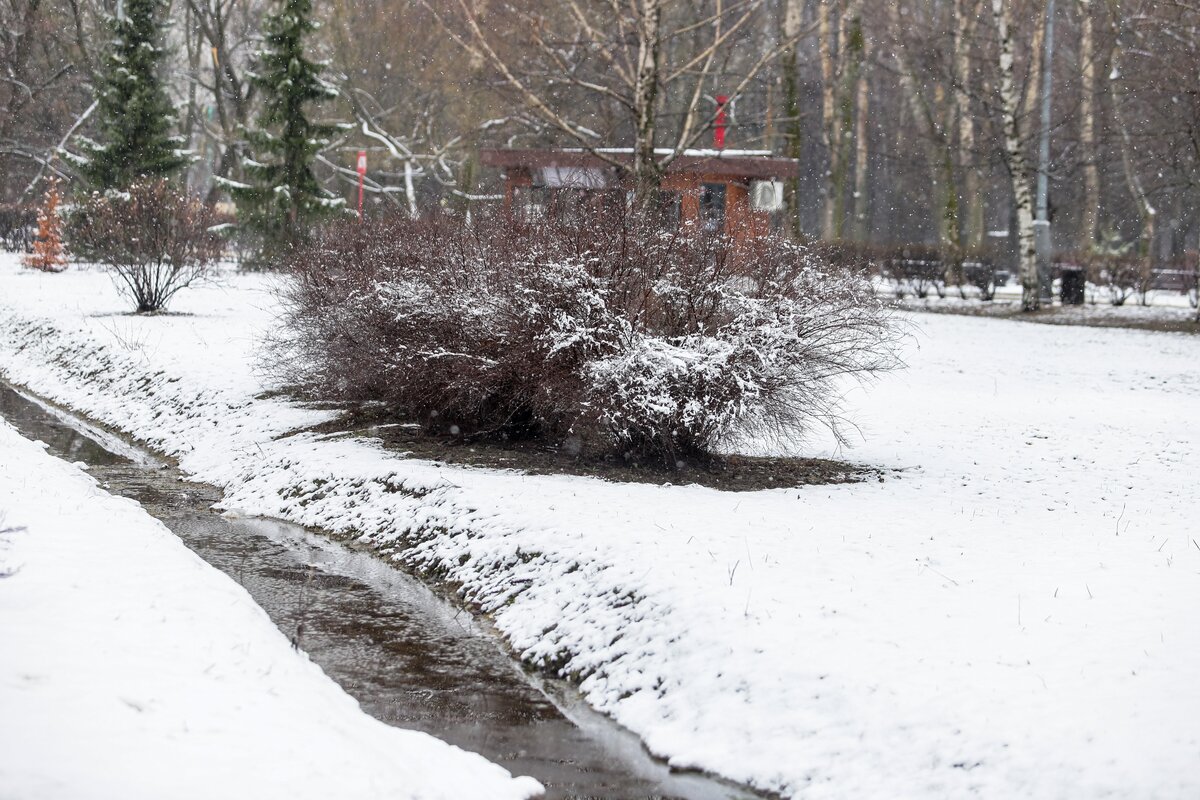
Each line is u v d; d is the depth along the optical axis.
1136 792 5.00
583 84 18.48
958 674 6.21
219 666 5.98
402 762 5.37
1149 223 43.19
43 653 5.76
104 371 18.88
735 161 28.38
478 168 42.78
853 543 8.68
